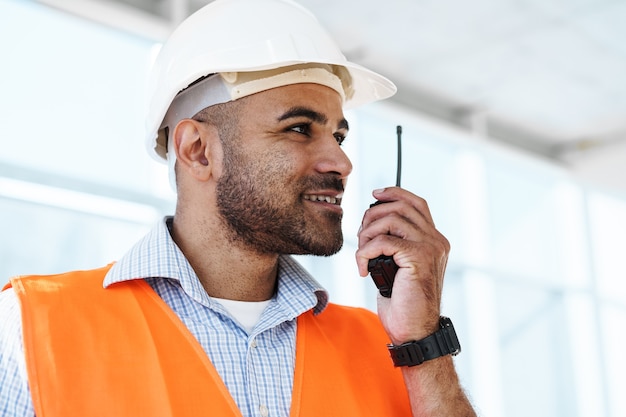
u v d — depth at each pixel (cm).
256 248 132
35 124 436
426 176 679
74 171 445
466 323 699
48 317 116
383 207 142
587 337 807
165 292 128
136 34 432
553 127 723
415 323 137
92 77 457
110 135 460
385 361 144
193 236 135
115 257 451
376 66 579
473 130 674
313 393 127
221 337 125
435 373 138
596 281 828
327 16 502
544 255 805
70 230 441
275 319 131
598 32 536
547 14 509
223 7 140
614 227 852
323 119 134
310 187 130
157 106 140
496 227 759
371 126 631
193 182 136
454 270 699
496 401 707
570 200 834
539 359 771
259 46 134
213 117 135
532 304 779
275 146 130
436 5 492
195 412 115
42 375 110
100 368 113
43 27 445
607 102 664
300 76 134
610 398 812
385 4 489
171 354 119
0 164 423
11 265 424
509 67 591
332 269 574
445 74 601
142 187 468
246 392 122
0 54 431
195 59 136
